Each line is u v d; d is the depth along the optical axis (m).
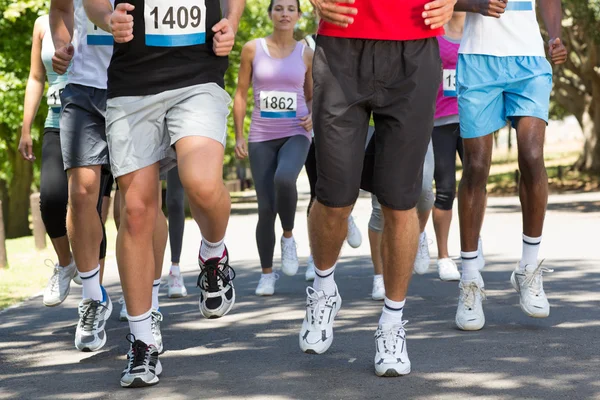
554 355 6.52
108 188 8.66
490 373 6.02
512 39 7.59
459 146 10.84
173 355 6.96
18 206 34.25
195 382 6.02
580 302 8.95
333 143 5.86
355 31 5.77
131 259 5.99
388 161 5.88
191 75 5.88
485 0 7.30
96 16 6.00
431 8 5.69
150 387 5.93
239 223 26.81
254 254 16.00
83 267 7.23
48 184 7.95
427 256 10.66
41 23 8.63
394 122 5.83
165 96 5.84
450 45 10.37
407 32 5.77
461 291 7.60
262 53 10.58
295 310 9.06
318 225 6.16
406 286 6.06
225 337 7.67
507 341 7.05
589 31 33.12
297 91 10.58
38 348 7.52
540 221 7.61
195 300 10.10
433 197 9.89
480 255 11.46
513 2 7.61
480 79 7.62
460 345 6.95
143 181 5.91
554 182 46.56
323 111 5.85
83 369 6.61
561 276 11.07
